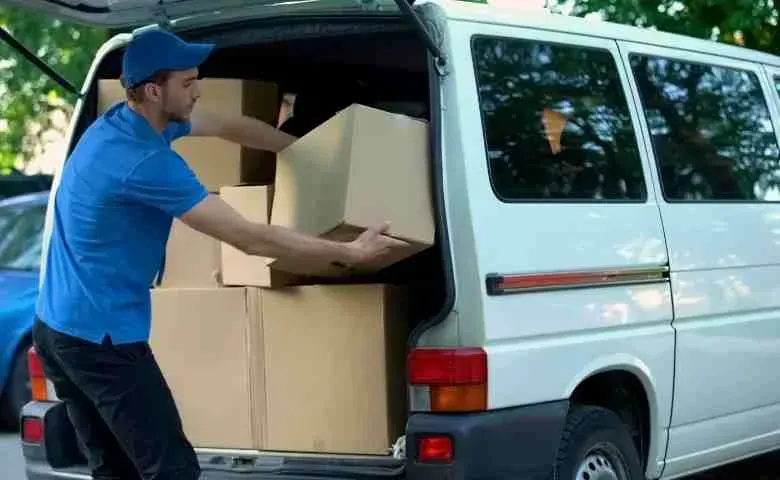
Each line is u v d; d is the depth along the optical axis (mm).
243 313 4480
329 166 4016
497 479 3984
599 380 4676
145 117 3834
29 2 4473
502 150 4160
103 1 4562
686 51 5273
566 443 4344
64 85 4848
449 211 4008
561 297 4254
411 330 4363
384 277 4680
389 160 4004
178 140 4879
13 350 7934
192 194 3723
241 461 4461
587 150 4531
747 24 8891
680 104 5125
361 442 4242
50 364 3924
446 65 4074
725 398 5156
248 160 4805
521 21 4402
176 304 4605
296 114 5523
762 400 5410
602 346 4430
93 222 3721
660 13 9289
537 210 4215
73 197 3766
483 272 3973
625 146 4727
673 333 4805
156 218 3811
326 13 4328
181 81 3824
